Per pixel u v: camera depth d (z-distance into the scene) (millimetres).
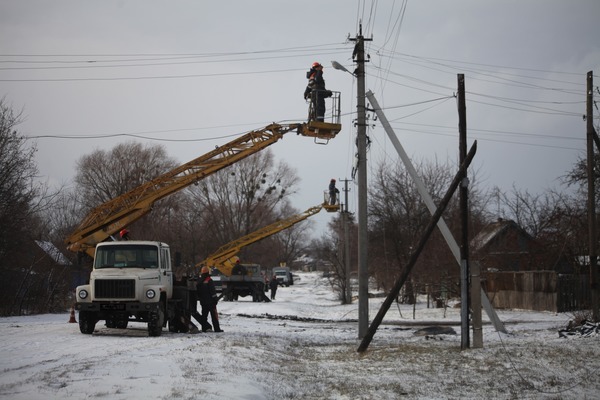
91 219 26125
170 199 66562
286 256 125125
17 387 9109
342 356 16266
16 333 18844
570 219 39594
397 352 16641
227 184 73750
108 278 18594
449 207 43875
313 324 29453
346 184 53344
